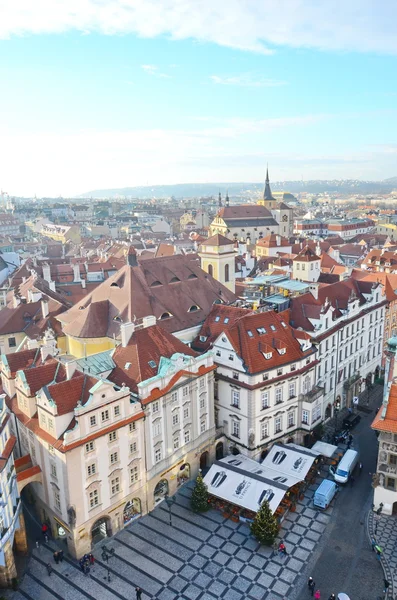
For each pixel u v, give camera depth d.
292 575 57.75
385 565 58.47
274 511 63.28
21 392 65.31
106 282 91.31
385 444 65.38
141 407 64.62
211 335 85.25
